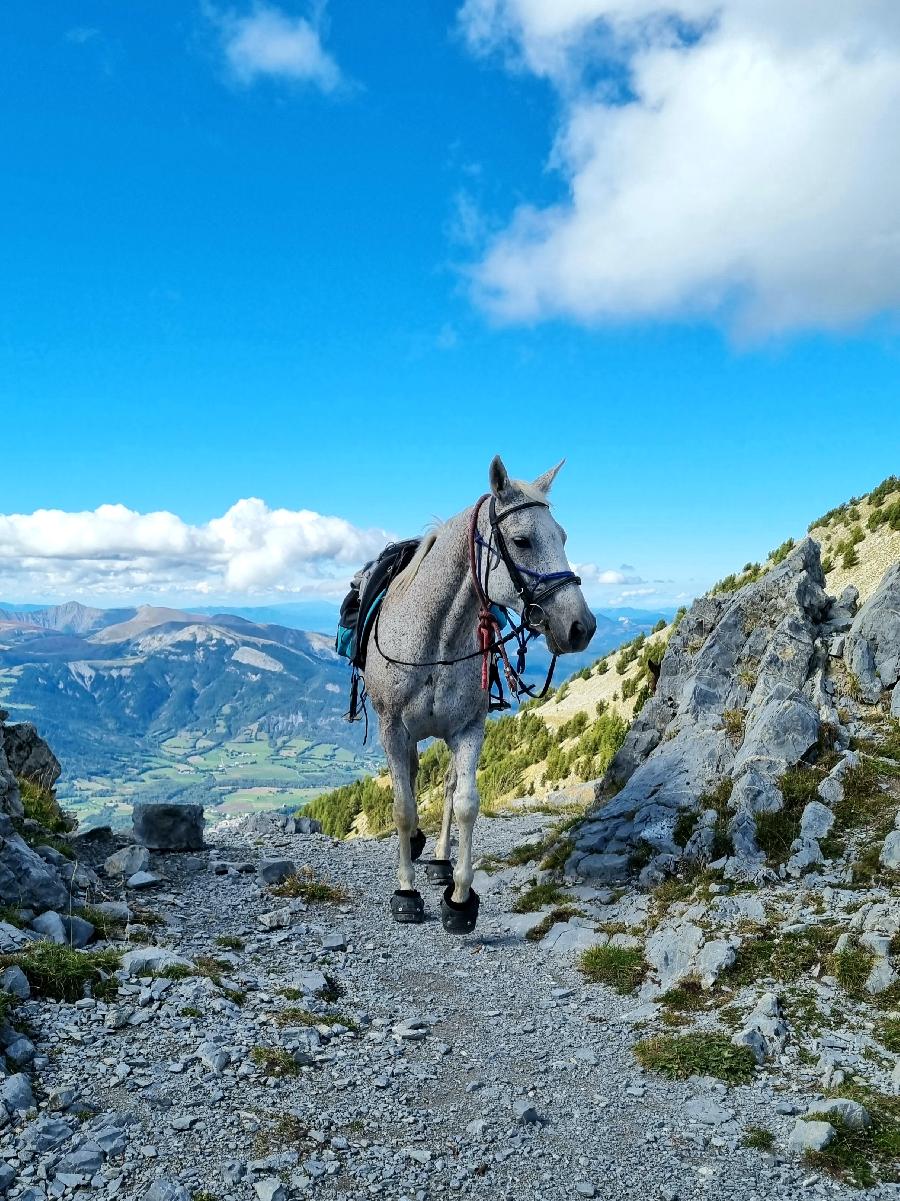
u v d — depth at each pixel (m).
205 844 5.04
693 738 4.88
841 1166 2.19
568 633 2.89
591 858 4.34
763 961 3.16
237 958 3.25
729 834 4.01
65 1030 2.43
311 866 4.73
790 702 4.50
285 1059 2.45
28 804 4.57
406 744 3.53
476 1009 3.05
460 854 3.49
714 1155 2.24
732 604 5.46
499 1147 2.21
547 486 3.21
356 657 3.73
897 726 4.57
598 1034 2.89
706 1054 2.66
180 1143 2.07
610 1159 2.20
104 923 3.30
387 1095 2.39
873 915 3.20
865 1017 2.82
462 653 3.28
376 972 3.30
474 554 3.15
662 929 3.55
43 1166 1.93
